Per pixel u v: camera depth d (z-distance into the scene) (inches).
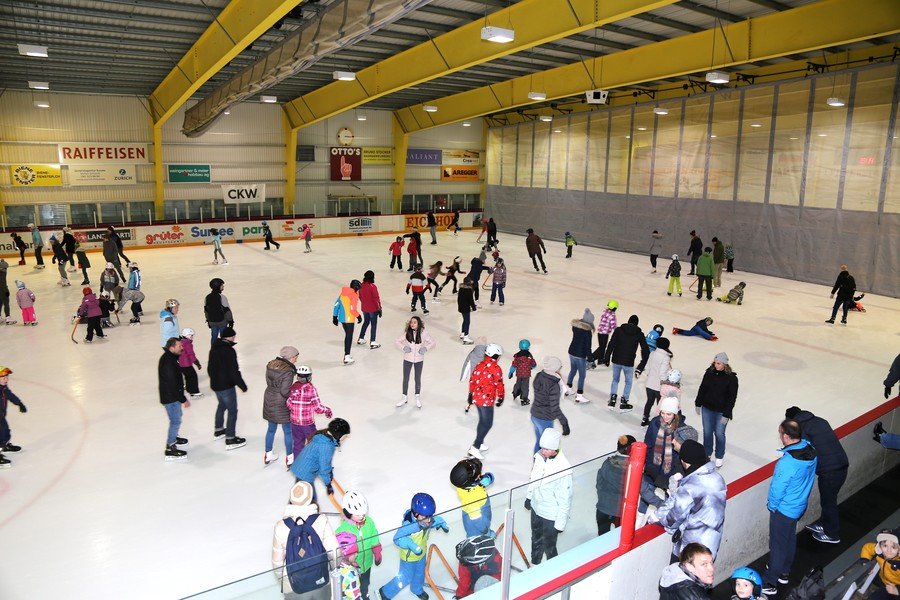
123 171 1075.9
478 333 543.5
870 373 461.7
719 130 933.8
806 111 820.6
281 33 659.4
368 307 484.4
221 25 576.1
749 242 911.7
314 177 1299.2
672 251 1026.7
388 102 1270.9
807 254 840.3
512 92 1030.4
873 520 271.6
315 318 588.7
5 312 575.5
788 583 225.6
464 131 1477.6
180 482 286.0
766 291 775.1
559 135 1229.1
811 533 259.0
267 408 291.3
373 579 156.6
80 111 1016.9
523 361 373.4
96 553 232.5
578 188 1199.6
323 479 247.4
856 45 753.0
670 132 1008.2
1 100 949.8
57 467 298.7
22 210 999.6
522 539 185.3
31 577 218.8
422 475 293.4
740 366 473.4
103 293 543.8
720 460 306.8
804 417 251.9
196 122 1007.6
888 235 755.4
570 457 315.0
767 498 230.1
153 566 225.5
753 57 654.5
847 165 784.9
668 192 1023.6
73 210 1044.5
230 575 220.8
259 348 490.3
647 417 354.0
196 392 372.2
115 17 574.6
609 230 1142.3
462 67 684.7
